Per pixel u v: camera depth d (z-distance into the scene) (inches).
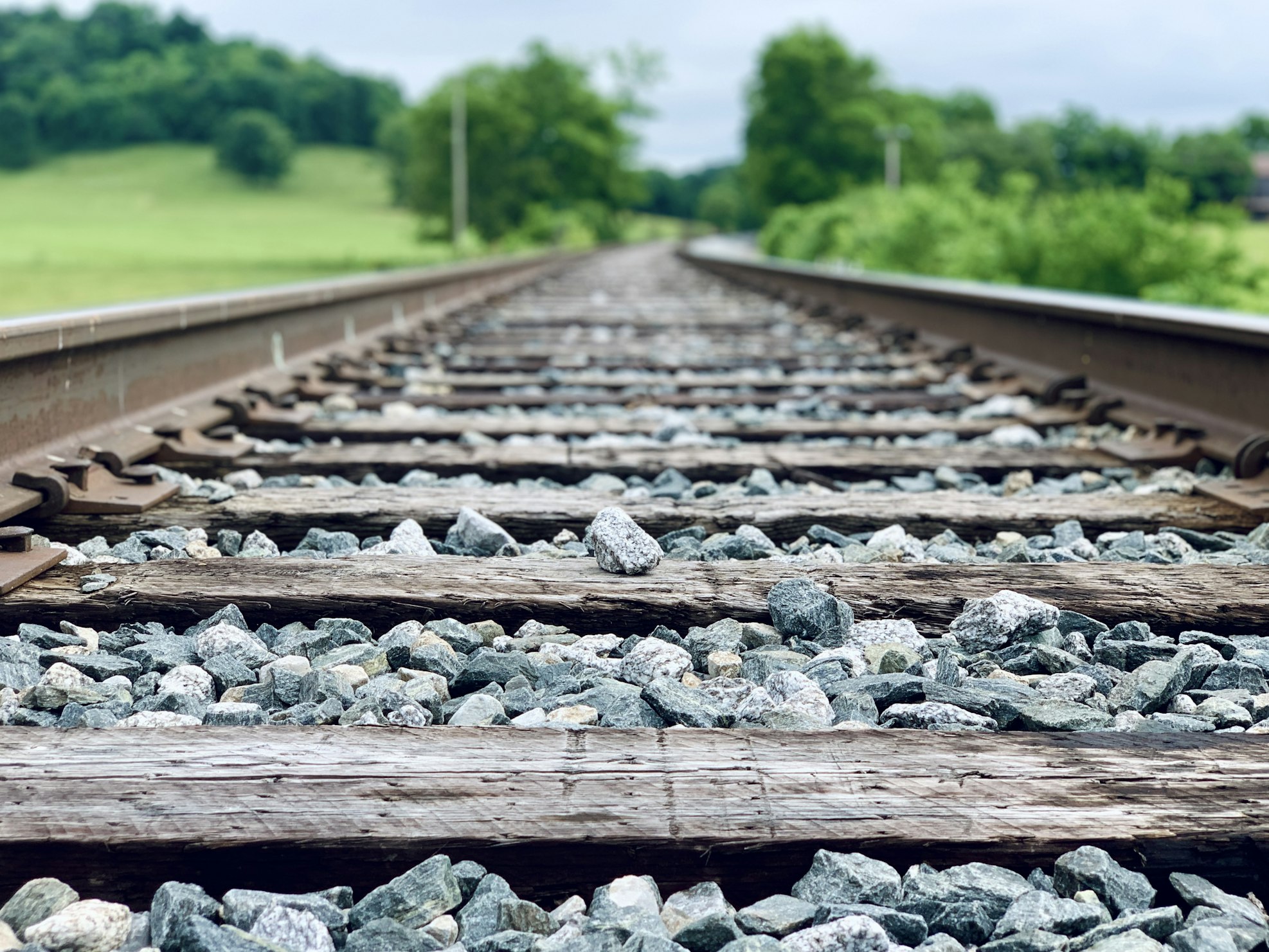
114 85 2539.4
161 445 75.4
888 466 76.7
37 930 31.4
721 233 2546.8
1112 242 312.0
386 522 63.4
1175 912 32.2
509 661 48.0
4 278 603.2
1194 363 83.9
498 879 34.4
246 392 91.7
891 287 167.3
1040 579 54.4
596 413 101.0
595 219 1352.1
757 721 45.2
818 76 1175.0
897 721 44.6
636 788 36.8
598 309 227.1
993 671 48.8
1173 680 46.6
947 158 1518.2
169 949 31.6
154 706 44.9
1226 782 37.4
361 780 36.8
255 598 51.8
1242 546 61.1
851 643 50.6
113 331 72.7
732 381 115.0
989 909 33.4
